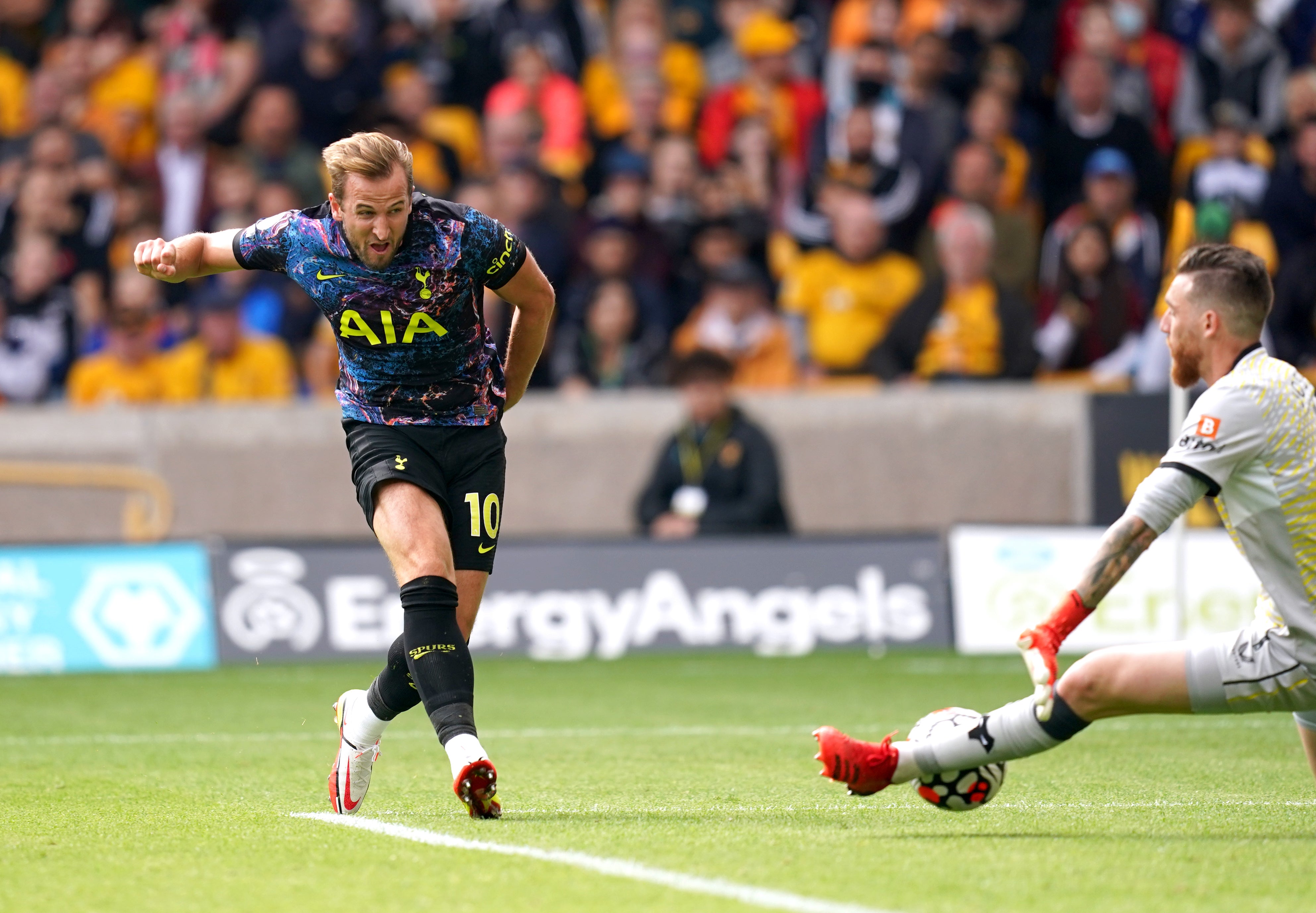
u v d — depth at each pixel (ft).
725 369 134.41
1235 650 45.11
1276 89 176.24
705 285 156.04
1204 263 46.47
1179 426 87.10
